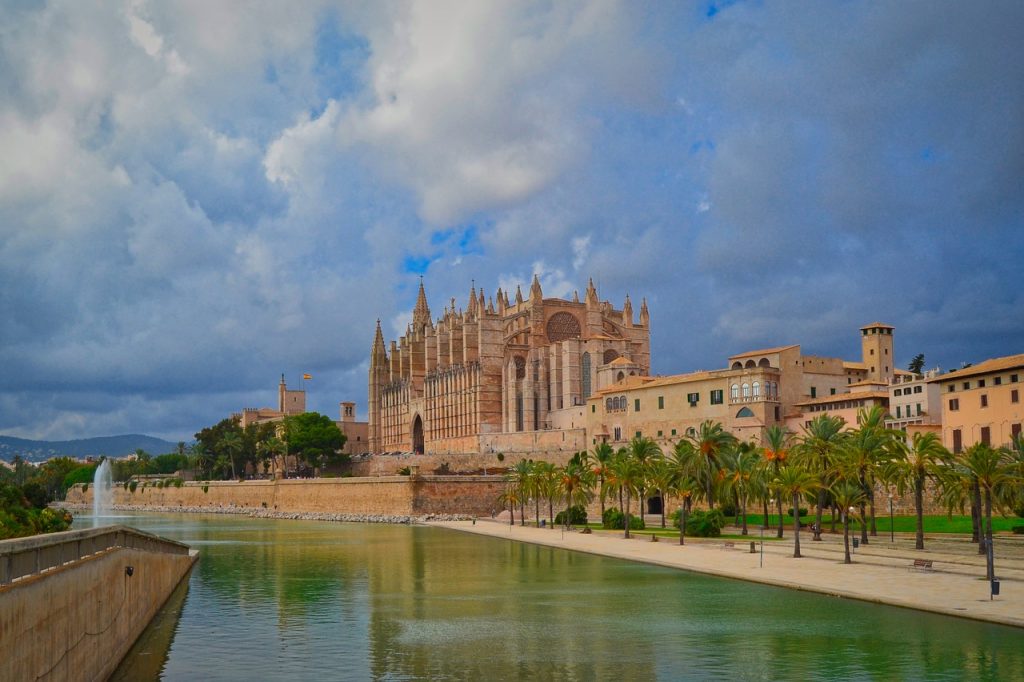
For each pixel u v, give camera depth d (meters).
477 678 44.66
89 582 35.56
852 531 114.31
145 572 55.97
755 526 130.50
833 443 105.62
